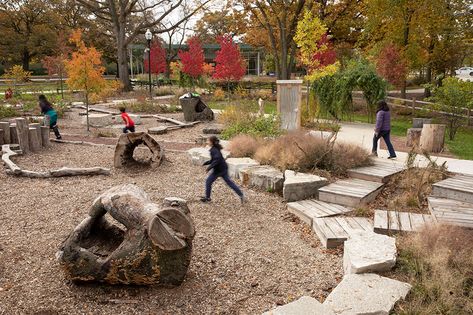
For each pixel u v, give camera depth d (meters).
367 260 4.57
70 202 7.18
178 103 24.00
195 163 10.11
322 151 8.79
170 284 4.40
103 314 4.02
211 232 6.06
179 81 32.50
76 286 4.47
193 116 17.52
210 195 7.62
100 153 11.18
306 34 18.23
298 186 7.46
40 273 4.75
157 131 14.66
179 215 4.22
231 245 5.65
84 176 8.93
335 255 5.44
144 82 39.09
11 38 49.50
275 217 6.84
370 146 12.26
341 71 19.64
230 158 9.75
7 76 38.25
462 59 31.23
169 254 4.25
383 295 4.04
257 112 15.62
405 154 10.79
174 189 8.10
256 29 33.97
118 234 4.94
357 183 7.82
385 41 25.38
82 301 4.21
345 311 3.78
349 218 6.37
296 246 5.72
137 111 21.12
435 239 4.96
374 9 25.72
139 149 11.08
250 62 64.25
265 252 5.48
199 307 4.17
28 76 39.16
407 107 23.17
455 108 15.77
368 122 18.56
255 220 6.65
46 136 11.65
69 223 6.26
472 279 4.41
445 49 27.34
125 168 9.48
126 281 4.29
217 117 18.03
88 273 4.29
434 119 20.73
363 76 17.92
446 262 4.49
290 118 14.48
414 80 45.78
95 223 4.77
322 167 8.70
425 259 4.56
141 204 4.43
